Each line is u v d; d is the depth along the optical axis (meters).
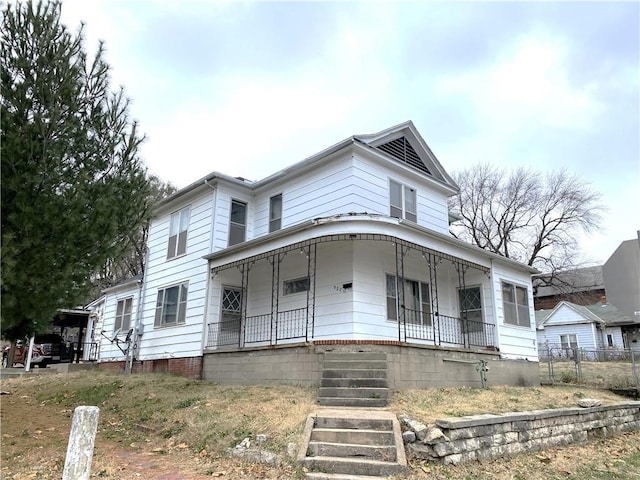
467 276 14.16
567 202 33.22
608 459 7.03
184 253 14.86
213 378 12.18
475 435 6.16
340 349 9.67
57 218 6.55
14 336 7.00
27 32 6.80
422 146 14.77
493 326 13.23
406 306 12.41
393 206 13.30
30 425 8.41
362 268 11.26
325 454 5.91
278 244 11.30
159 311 15.44
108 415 9.22
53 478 5.33
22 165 6.46
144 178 8.16
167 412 8.54
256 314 13.48
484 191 35.66
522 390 10.99
